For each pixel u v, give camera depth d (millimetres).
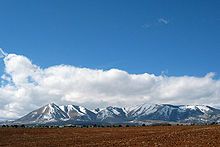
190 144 66562
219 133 75312
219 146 62656
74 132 108812
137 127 123500
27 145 81062
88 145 75625
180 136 76562
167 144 68500
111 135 93625
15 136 100312
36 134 104938
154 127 118188
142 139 77875
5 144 83812
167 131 93250
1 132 108938
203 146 63688
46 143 83250
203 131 80312
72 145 77812
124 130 108875
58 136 98188
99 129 118312
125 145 71438
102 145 74000
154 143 70750
